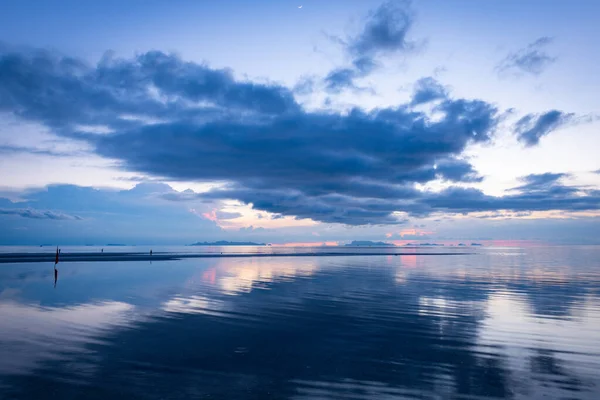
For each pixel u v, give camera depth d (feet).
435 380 32.27
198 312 61.77
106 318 56.13
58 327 50.03
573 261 247.29
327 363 36.50
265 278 122.62
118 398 27.58
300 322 54.90
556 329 51.52
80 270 149.07
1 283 100.42
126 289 89.76
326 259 278.46
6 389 28.99
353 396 28.66
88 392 28.66
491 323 55.16
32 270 146.72
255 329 50.26
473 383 31.68
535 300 76.64
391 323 54.75
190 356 38.14
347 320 56.59
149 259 245.24
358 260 264.31
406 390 30.04
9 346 40.78
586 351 41.14
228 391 29.25
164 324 52.65
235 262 223.92
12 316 56.95
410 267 184.75
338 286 100.89
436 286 101.71
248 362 36.52
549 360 37.99
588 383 31.91
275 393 29.01
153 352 39.32
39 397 27.58
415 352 40.42
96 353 38.63
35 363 35.22
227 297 79.00
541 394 29.58
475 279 121.90
